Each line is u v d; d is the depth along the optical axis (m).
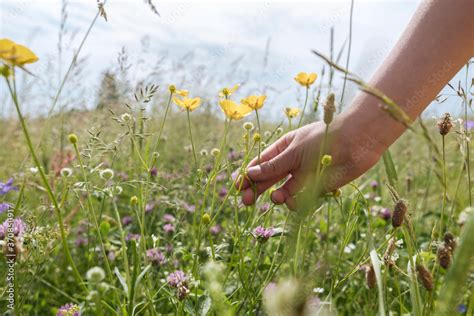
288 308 0.24
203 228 0.56
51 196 0.40
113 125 1.08
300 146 0.54
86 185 0.50
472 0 0.46
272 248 0.73
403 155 1.40
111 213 0.94
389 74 0.49
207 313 0.49
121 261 0.73
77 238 0.83
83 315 0.59
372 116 0.50
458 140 0.48
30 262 0.58
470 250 0.27
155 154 0.56
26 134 0.38
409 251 0.43
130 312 0.42
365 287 0.63
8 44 0.35
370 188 1.13
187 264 0.73
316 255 0.65
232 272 0.61
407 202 0.44
